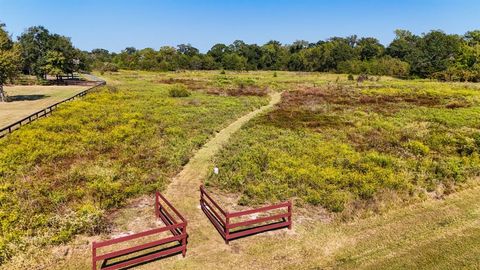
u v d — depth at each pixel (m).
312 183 17.61
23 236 12.59
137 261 11.39
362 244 12.95
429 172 19.34
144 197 16.69
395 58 117.62
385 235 13.49
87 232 13.30
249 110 39.06
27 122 30.58
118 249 12.46
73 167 19.53
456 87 61.41
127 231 13.72
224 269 11.58
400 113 36.31
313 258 12.16
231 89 57.19
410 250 12.46
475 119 33.19
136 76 90.62
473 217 14.79
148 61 123.31
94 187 16.75
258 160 20.72
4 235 12.48
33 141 23.59
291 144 24.19
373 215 15.04
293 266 11.75
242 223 13.06
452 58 96.56
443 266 11.49
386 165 20.33
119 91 50.41
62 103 37.81
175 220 14.33
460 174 18.88
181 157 21.81
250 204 16.06
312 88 58.84
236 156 21.66
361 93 52.50
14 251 11.78
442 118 33.28
